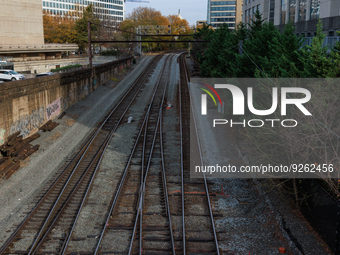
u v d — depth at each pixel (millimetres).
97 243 10398
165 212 12406
